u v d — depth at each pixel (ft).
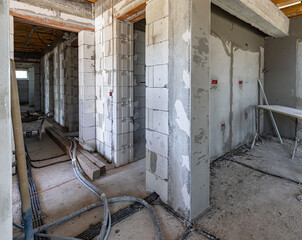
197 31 5.23
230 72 10.68
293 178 8.13
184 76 5.30
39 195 6.84
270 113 13.76
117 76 8.93
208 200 6.09
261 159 10.18
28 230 4.24
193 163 5.42
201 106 5.56
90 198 6.71
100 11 9.79
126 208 6.06
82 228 5.29
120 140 9.33
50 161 9.84
